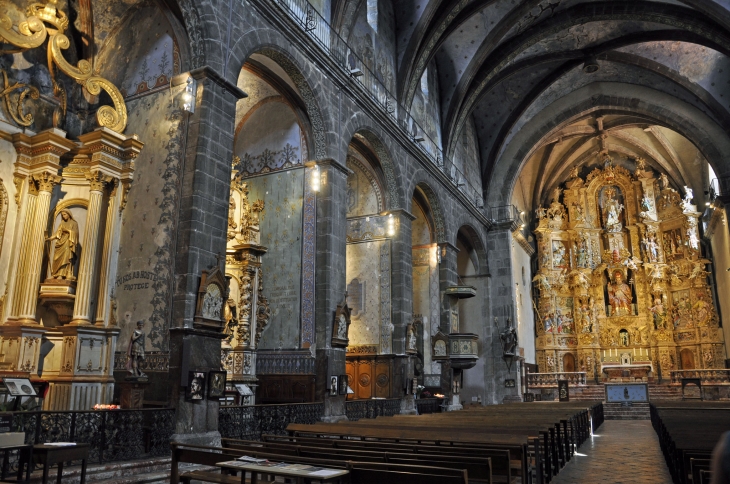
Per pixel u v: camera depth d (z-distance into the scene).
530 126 28.95
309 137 14.70
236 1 11.33
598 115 29.70
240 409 10.48
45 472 5.83
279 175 15.12
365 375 18.06
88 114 11.95
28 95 11.01
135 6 11.76
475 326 27.30
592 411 17.27
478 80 23.70
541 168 36.00
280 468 4.82
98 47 12.16
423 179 20.31
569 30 23.83
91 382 9.85
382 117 17.11
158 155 10.62
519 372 28.12
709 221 31.36
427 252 22.11
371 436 7.59
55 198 11.09
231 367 13.25
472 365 20.11
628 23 23.38
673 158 33.66
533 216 38.06
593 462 10.67
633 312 34.97
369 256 19.19
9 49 10.23
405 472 4.56
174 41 11.10
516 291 29.84
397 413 16.56
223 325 9.98
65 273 10.53
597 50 24.89
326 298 13.66
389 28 19.11
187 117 10.43
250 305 13.77
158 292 9.95
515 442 6.80
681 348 33.12
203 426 9.32
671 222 34.53
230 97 10.92
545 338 35.06
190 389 9.13
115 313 10.34
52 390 9.65
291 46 13.07
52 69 10.58
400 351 17.59
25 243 10.29
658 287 34.03
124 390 9.23
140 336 9.55
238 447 6.58
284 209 14.84
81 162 11.11
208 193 10.16
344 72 15.02
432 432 7.48
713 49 22.83
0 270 10.10
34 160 10.62
